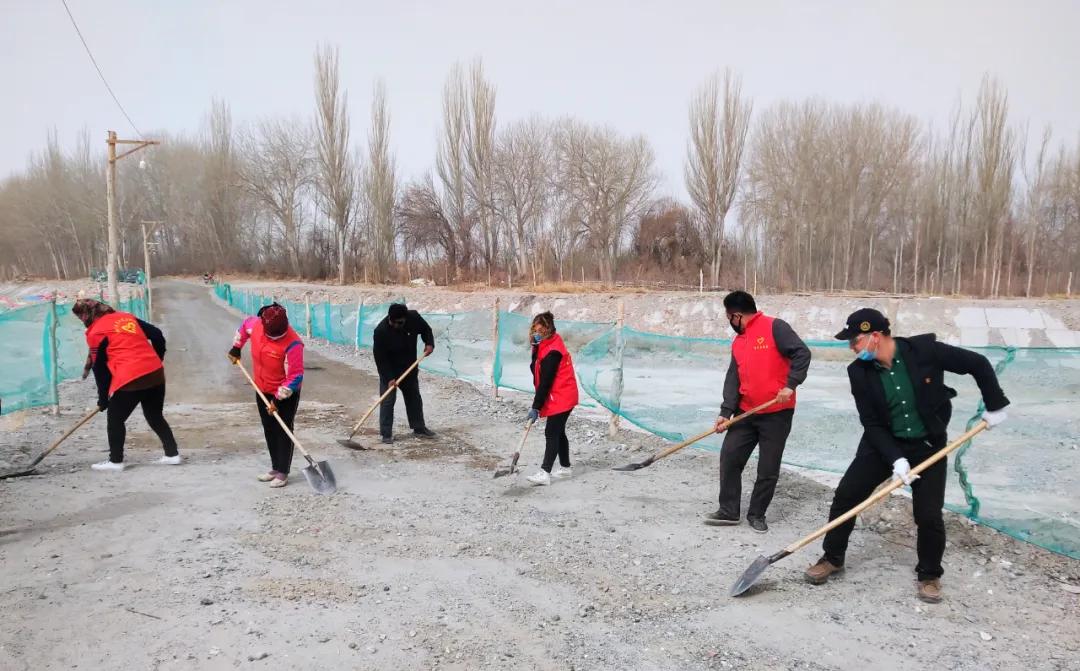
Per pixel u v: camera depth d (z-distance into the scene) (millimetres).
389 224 56906
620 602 4160
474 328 20812
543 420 9844
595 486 6625
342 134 58594
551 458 6676
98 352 6828
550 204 48719
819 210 44594
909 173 45531
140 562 4586
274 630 3713
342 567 4613
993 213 39125
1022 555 4832
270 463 7371
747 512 5809
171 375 15023
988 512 5508
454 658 3486
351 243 63625
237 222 79125
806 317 25031
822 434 8461
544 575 4543
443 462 7570
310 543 5031
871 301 24812
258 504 5891
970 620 3953
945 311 23016
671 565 4727
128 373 6750
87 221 79125
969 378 8719
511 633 3758
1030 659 3527
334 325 22078
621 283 45781
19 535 5020
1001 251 39281
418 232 54375
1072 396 7461
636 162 45375
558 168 47812
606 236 45219
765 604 4145
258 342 6367
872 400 4188
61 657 3391
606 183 44875
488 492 6402
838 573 4582
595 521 5605
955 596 4262
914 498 4207
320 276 69875
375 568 4609
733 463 5480
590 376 14438
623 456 7828
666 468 7285
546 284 41312
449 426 9516
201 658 3410
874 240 48781
